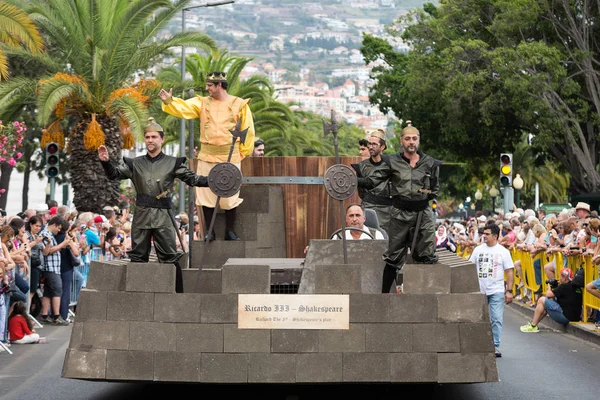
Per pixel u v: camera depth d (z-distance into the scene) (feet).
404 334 30.35
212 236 40.37
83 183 93.97
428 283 30.68
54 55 123.24
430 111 171.12
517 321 66.28
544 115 139.13
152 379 30.55
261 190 40.37
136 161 32.30
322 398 35.99
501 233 86.63
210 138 38.99
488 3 151.74
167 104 38.70
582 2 143.13
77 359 30.68
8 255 49.03
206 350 30.48
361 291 30.86
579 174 152.76
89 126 89.45
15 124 82.53
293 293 33.27
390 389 38.09
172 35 94.27
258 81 139.74
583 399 35.76
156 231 32.01
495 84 144.97
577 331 56.49
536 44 137.28
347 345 30.30
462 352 30.32
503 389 38.01
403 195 31.50
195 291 32.22
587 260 57.00
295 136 174.19
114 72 90.94
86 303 30.89
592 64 148.77
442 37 152.05
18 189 198.29
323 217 40.98
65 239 59.82
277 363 30.32
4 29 68.69
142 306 30.71
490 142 162.09
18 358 46.11
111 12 90.53
